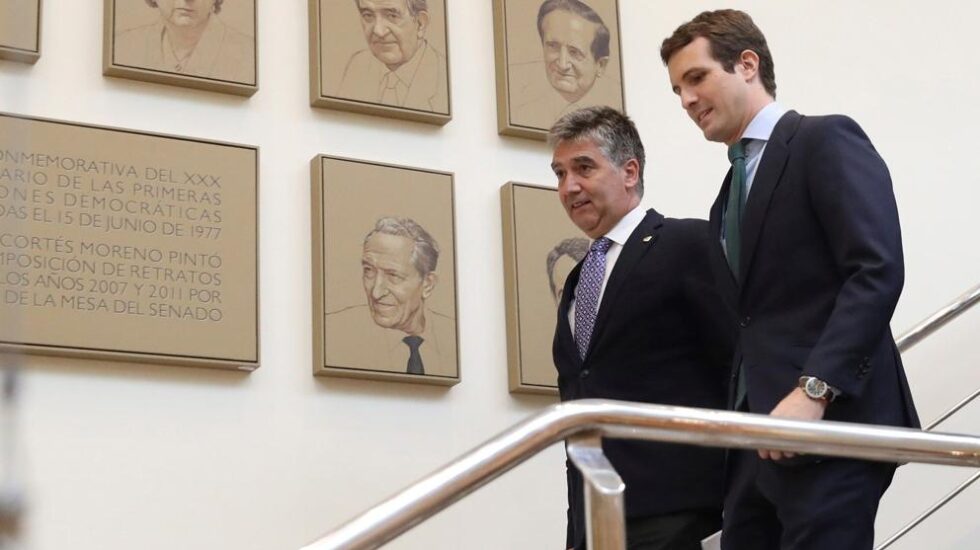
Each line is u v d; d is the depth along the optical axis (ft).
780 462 10.25
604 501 7.97
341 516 16.51
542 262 18.31
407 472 16.99
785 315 10.96
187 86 17.04
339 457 16.67
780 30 21.13
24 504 4.61
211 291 16.44
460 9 19.19
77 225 16.02
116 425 15.69
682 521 13.52
